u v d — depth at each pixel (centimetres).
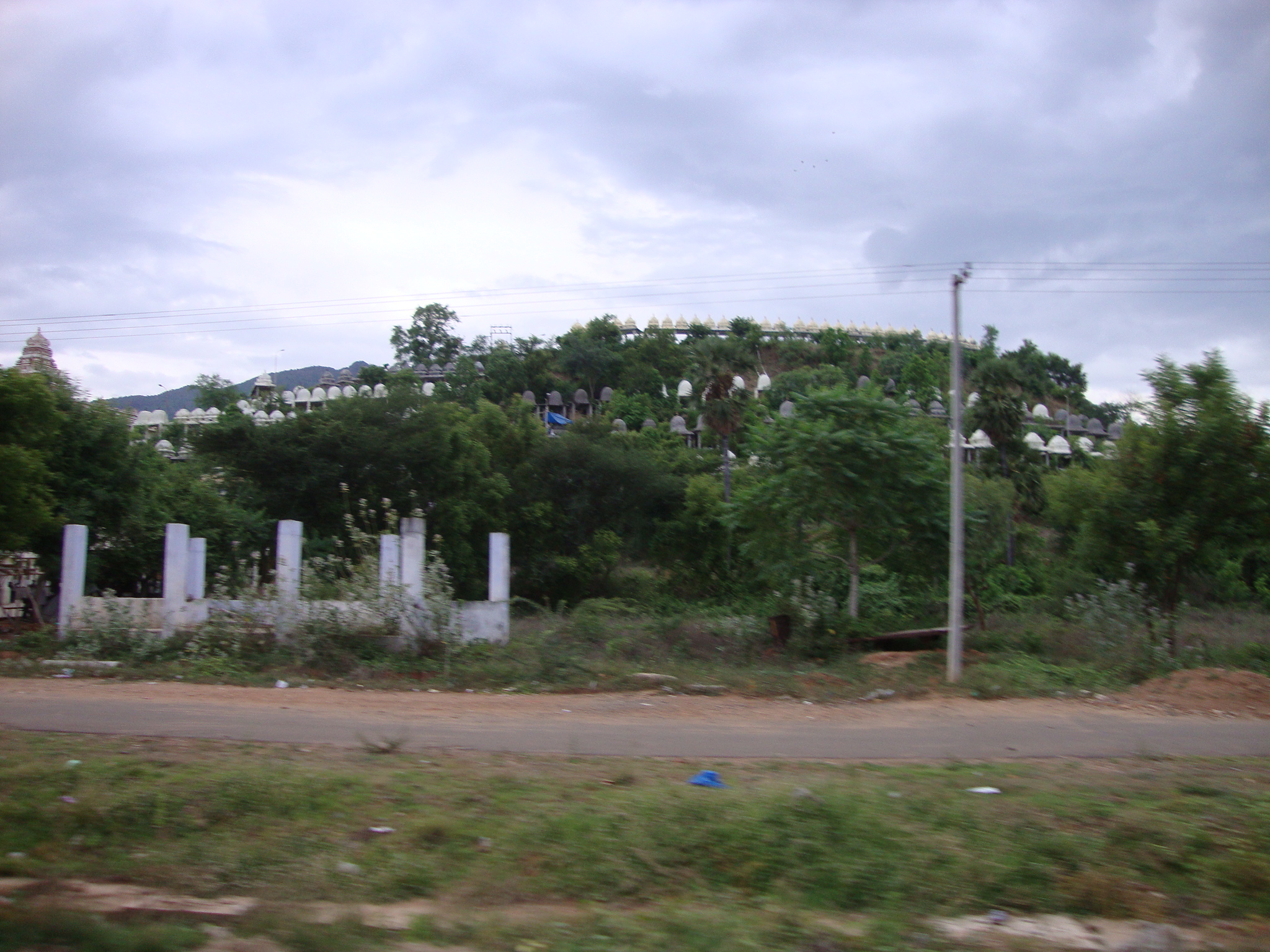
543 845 649
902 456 2206
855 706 1412
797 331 11556
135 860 643
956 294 1752
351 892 592
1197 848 657
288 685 1518
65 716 1148
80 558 1858
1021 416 4812
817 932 533
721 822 674
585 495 4006
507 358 8256
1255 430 1925
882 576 2819
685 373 8831
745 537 3206
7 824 693
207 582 2617
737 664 1917
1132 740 1138
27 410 2086
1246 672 1556
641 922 544
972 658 1934
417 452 3388
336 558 1922
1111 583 2122
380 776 819
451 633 1769
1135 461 2020
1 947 486
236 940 517
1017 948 521
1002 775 888
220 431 3322
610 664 1659
